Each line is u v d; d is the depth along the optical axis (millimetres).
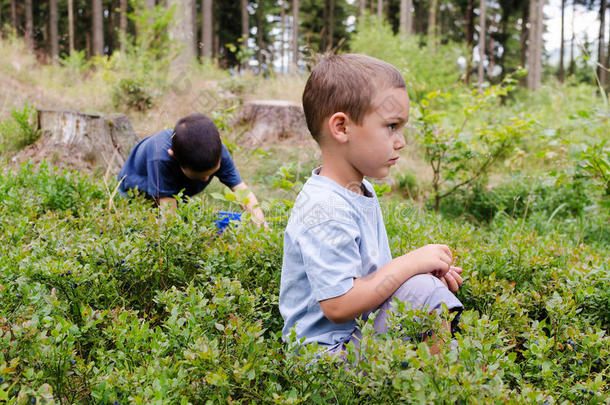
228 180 3533
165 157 3232
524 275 2490
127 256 2176
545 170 5590
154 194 3268
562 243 3256
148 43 9328
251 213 2701
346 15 33688
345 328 1668
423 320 1483
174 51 9156
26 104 5230
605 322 2252
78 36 29438
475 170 5309
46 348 1495
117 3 25484
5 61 10352
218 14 29797
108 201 3209
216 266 2262
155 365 1481
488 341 1425
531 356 1734
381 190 2936
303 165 4777
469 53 13906
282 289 1778
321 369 1458
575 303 2143
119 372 1515
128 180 3414
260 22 30922
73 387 1560
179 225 2342
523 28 31875
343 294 1527
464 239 2934
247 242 2371
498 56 33656
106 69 9453
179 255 2301
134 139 5305
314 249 1566
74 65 12055
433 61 11617
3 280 1991
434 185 5125
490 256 2545
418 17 32844
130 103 7078
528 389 1378
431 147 4926
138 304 2238
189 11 10188
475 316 1497
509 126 4871
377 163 1662
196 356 1452
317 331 1679
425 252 1684
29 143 5211
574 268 2355
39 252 2215
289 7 32188
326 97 1646
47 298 1814
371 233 1734
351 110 1609
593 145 3969
